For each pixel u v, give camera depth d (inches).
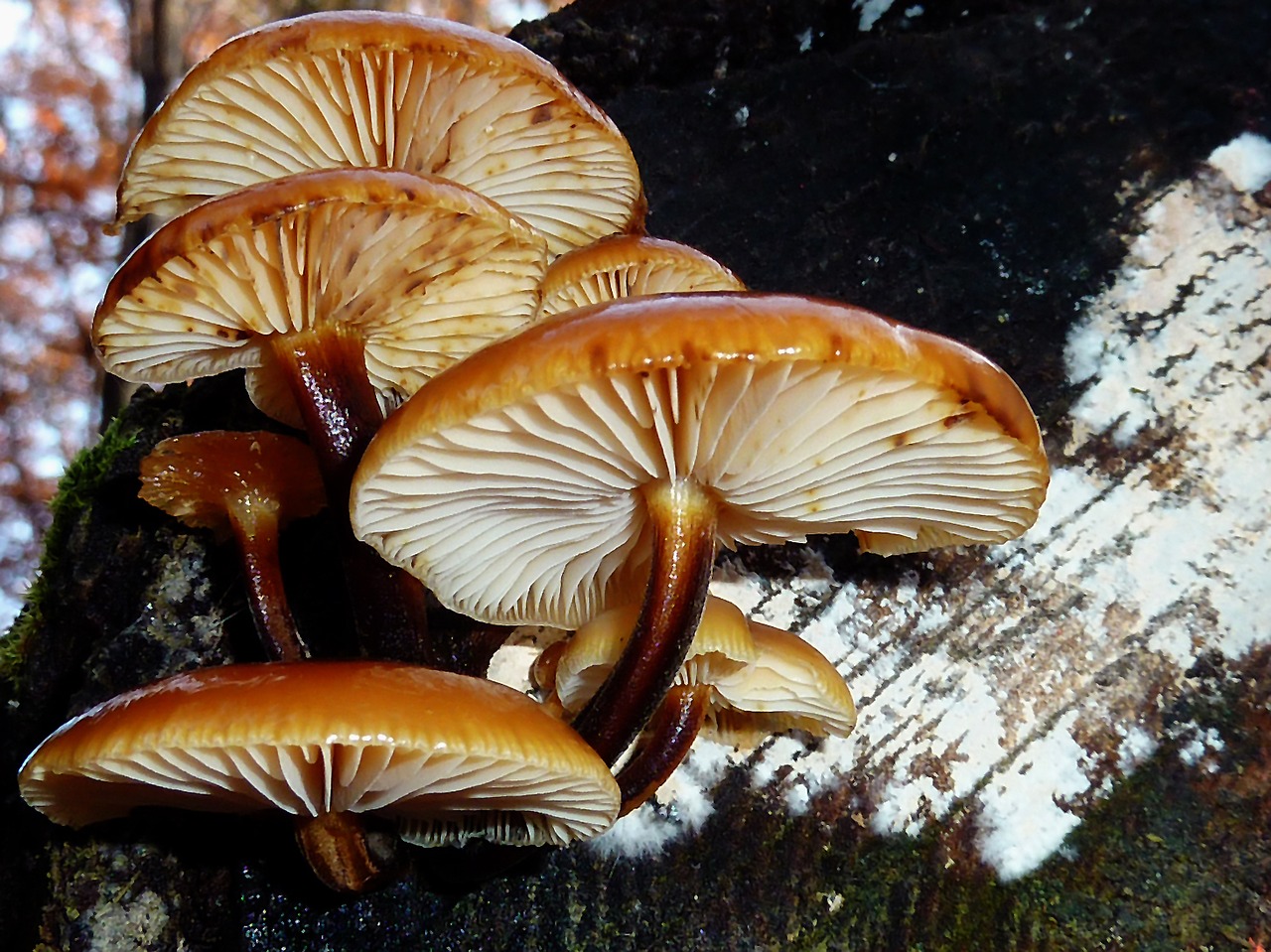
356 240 6.0
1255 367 7.3
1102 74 8.0
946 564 7.0
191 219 5.8
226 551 6.8
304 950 6.3
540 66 6.4
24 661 7.3
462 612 6.6
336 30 6.1
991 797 6.7
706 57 8.4
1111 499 7.1
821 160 7.9
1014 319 7.5
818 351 5.1
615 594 6.8
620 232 7.4
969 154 7.8
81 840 6.4
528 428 5.4
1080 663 6.8
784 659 6.2
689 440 5.6
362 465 5.5
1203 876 6.5
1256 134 7.7
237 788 5.6
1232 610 6.9
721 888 6.5
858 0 8.4
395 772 5.5
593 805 5.8
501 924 6.4
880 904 6.5
